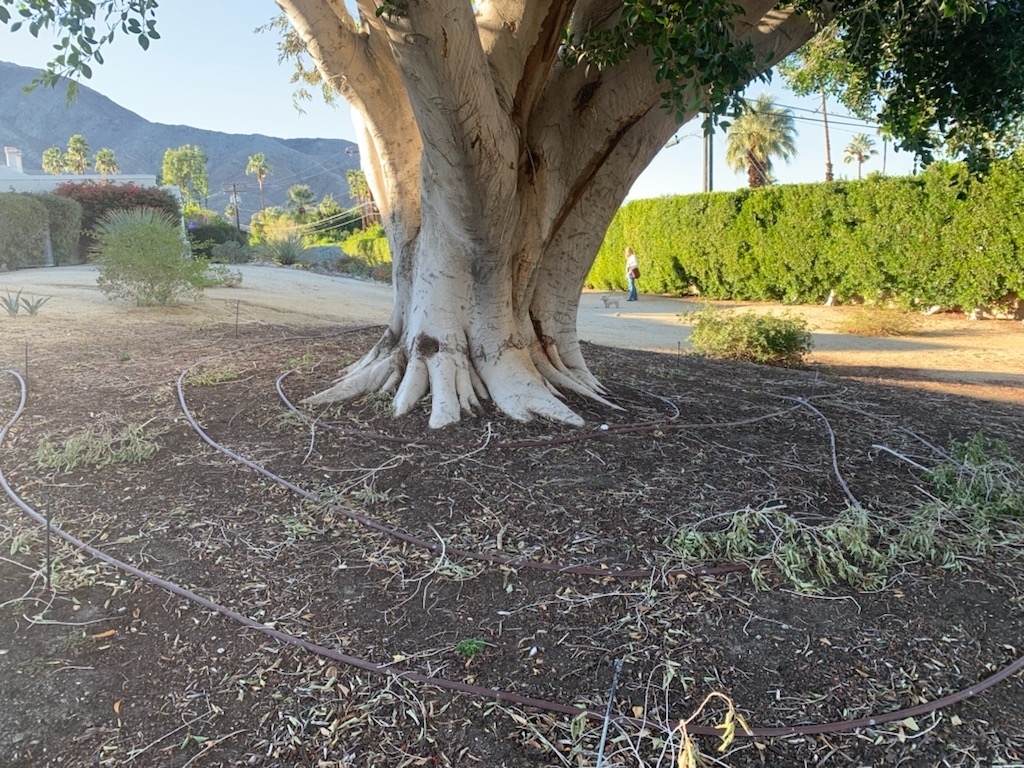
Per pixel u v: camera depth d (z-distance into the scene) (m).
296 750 2.02
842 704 2.23
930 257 16.08
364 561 3.06
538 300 5.67
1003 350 11.55
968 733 2.12
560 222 5.32
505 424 4.67
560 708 2.18
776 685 2.32
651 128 5.18
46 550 3.00
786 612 2.72
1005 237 14.77
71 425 4.62
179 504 3.56
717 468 4.18
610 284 27.95
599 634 2.57
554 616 2.68
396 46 3.21
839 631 2.61
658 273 24.11
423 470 3.96
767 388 6.81
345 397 5.07
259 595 2.79
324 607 2.72
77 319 9.05
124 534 3.25
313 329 9.69
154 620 2.62
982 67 4.95
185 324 9.33
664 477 3.99
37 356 6.57
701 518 3.48
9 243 15.91
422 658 2.43
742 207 20.41
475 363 5.09
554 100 4.84
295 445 4.31
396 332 5.57
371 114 5.01
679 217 22.47
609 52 4.11
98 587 2.82
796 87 7.56
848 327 14.14
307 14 4.45
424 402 4.92
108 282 10.53
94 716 2.13
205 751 2.01
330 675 2.33
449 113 3.53
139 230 10.39
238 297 12.86
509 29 4.22
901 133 5.63
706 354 9.94
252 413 4.86
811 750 2.05
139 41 3.70
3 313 8.96
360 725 2.12
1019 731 2.13
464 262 4.93
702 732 2.08
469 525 3.37
